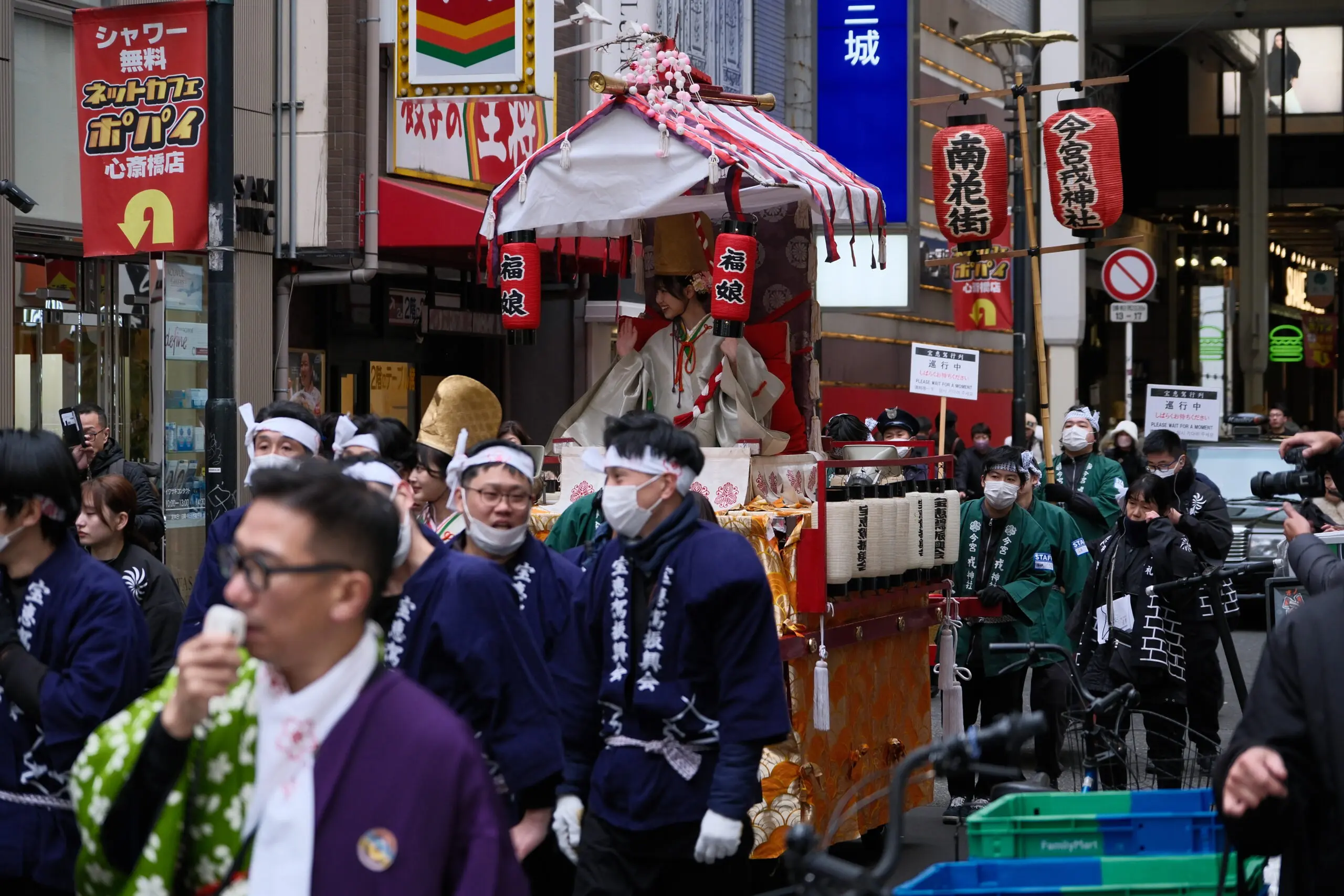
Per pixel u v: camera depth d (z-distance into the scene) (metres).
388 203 17.83
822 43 28.31
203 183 12.55
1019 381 25.81
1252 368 57.88
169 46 12.62
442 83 16.75
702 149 9.75
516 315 10.43
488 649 5.70
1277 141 62.06
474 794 3.64
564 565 7.33
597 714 6.57
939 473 11.34
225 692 3.44
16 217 15.27
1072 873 5.27
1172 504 11.20
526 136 20.64
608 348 23.61
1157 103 60.47
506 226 10.47
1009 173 26.88
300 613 3.56
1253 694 4.55
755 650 6.16
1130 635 10.93
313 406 18.84
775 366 11.09
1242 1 45.38
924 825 11.37
